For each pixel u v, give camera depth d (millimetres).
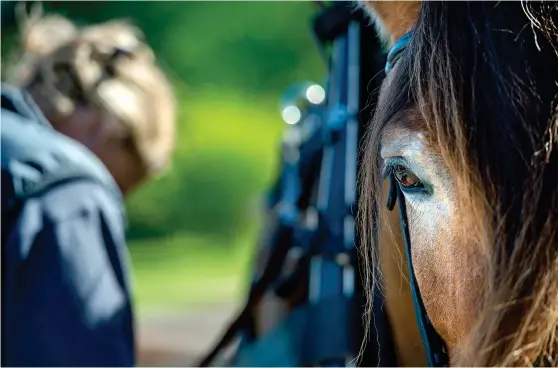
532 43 1507
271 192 5195
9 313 2633
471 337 1396
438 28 1594
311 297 3695
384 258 2717
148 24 22016
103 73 3434
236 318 4125
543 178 1404
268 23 23016
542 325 1357
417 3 2375
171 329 11484
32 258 2645
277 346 4637
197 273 16750
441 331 1880
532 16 1521
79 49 3410
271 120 21922
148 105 3512
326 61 3736
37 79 3408
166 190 20203
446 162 1553
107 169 3457
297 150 4598
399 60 1930
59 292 2641
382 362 2857
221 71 22766
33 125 2893
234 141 20859
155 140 3559
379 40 2896
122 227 2887
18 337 2621
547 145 1422
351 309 3354
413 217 1859
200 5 22734
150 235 20156
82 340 2646
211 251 19156
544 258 1367
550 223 1380
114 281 2752
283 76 22953
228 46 22859
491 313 1372
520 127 1447
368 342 2789
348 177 3439
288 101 5145
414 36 1739
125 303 2775
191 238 20109
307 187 4164
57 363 2619
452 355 1860
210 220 20406
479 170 1447
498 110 1467
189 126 20859
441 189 1739
